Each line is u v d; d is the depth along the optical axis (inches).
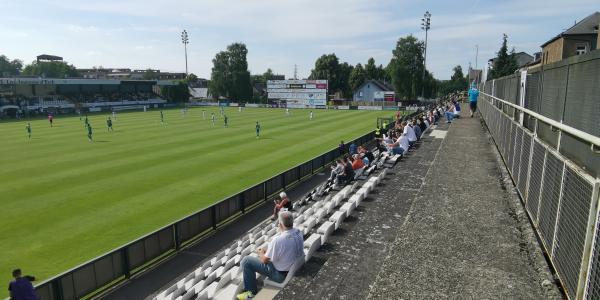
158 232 474.6
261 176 883.4
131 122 2143.2
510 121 371.9
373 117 2440.9
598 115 157.0
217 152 1175.0
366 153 749.3
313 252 208.1
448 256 193.0
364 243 220.7
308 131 1713.8
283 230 199.6
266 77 6358.3
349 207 274.2
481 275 173.8
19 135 1599.4
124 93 3629.4
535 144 235.9
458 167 404.2
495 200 286.5
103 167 971.3
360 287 169.9
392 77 3681.1
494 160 439.5
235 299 282.8
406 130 593.0
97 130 1756.9
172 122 2134.6
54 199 716.0
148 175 888.3
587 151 164.2
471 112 1082.7
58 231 569.0
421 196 300.4
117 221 605.9
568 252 158.4
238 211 632.4
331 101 3730.3
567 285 157.1
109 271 411.5
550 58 1999.3
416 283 167.5
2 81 2556.6
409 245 207.0
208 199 714.8
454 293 159.2
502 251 198.1
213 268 401.7
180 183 820.6
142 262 452.8
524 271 177.2
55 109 2834.6
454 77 5831.7
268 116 2568.9
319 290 167.8
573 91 192.5
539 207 216.7
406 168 427.2
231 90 4101.9
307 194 716.0
